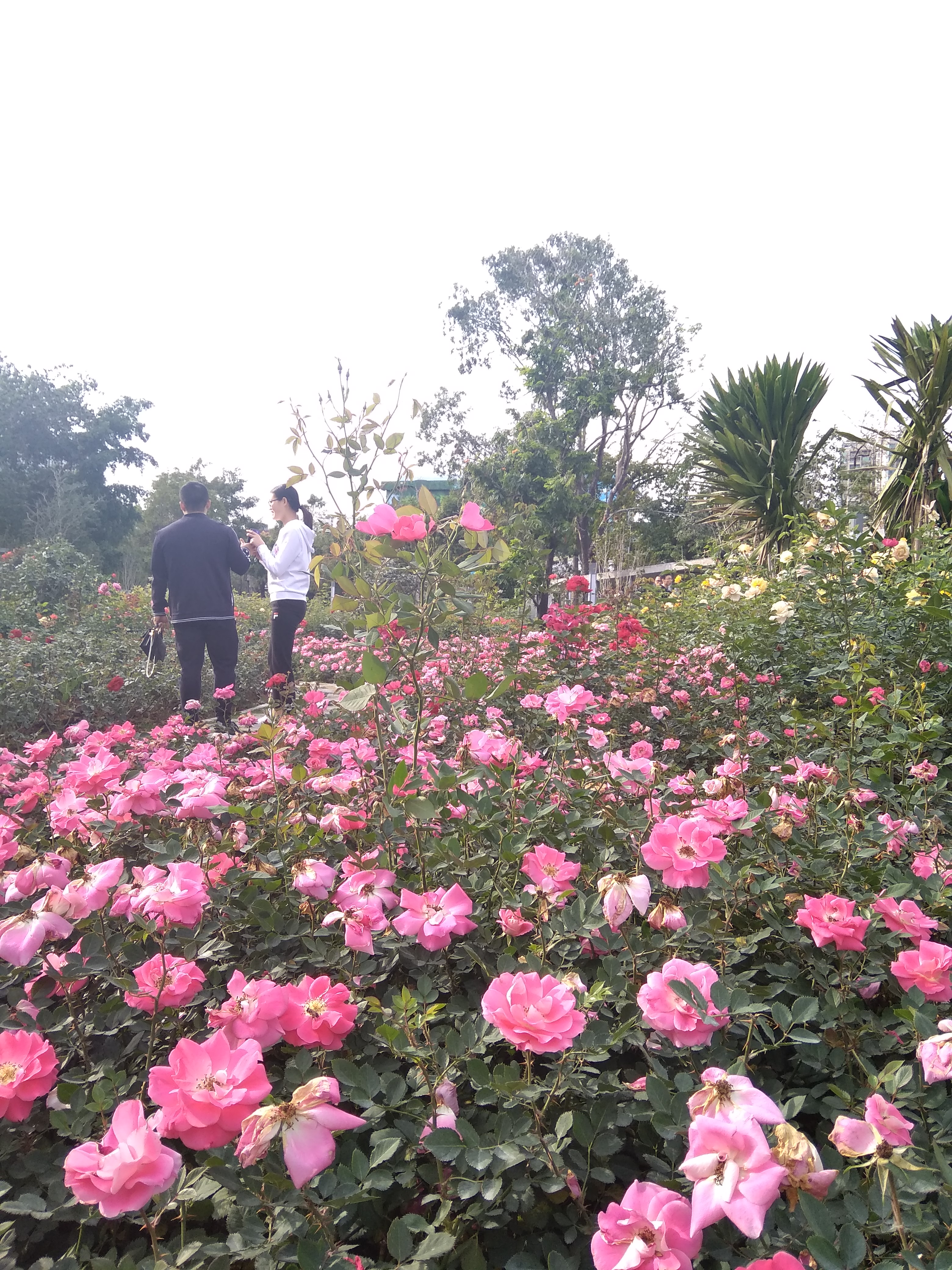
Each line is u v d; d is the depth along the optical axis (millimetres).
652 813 1775
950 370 7617
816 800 1852
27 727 5652
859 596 4398
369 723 2510
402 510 1910
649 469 33812
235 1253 979
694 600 6621
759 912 1537
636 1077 1262
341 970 1453
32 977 1465
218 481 53875
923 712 2574
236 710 5926
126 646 7789
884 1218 893
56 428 39844
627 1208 820
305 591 5660
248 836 1978
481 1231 1111
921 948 1242
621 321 30844
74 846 1680
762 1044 1230
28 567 13336
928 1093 1128
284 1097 1242
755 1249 931
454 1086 1179
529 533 19547
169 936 1469
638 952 1415
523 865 1561
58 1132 1232
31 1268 1001
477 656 4656
